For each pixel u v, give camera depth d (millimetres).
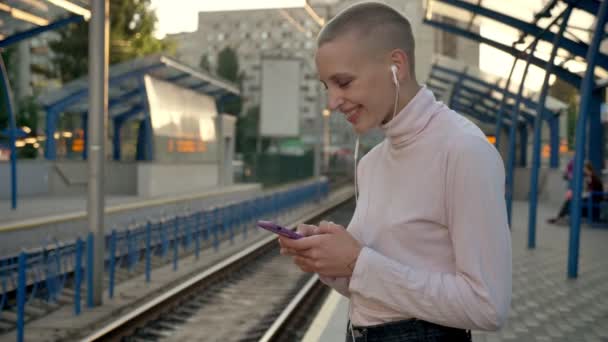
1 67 13664
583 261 10391
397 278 1303
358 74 1370
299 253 1383
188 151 22812
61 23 12250
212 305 8453
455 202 1313
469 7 12578
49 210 13727
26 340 6285
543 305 7168
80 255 7422
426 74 27062
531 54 13539
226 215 15180
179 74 20734
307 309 8297
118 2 35906
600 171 17172
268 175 43531
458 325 1296
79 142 22406
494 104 24953
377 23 1371
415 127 1379
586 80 8578
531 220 11961
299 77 32031
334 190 40719
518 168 26125
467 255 1280
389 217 1443
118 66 18766
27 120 36812
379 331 1436
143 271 10664
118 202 16141
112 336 6270
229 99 26484
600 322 6316
